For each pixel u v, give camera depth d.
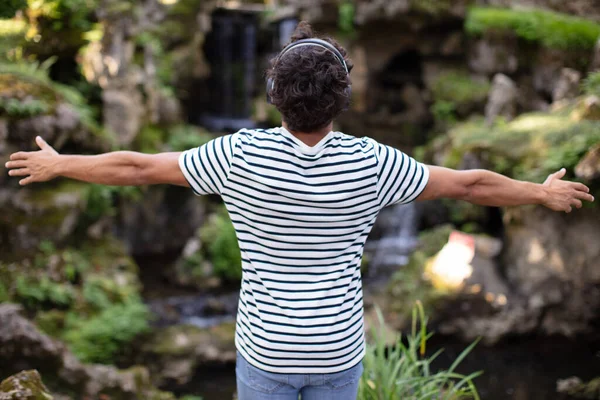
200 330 7.06
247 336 1.80
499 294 6.98
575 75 8.95
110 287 7.16
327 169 1.69
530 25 10.76
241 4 14.98
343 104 1.69
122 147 9.28
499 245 7.52
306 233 1.71
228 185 1.73
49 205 6.68
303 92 1.63
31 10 8.23
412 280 7.37
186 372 6.59
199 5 12.28
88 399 5.02
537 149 7.15
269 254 1.74
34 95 6.64
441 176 1.86
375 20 11.57
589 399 5.62
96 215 7.82
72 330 6.32
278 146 1.69
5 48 7.73
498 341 6.85
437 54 11.73
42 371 4.88
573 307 6.77
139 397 5.25
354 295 1.81
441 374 3.52
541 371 6.31
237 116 14.02
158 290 8.81
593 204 6.33
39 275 6.46
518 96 10.62
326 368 1.76
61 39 8.61
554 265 6.77
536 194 1.95
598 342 6.80
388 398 3.26
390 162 1.77
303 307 1.72
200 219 10.54
